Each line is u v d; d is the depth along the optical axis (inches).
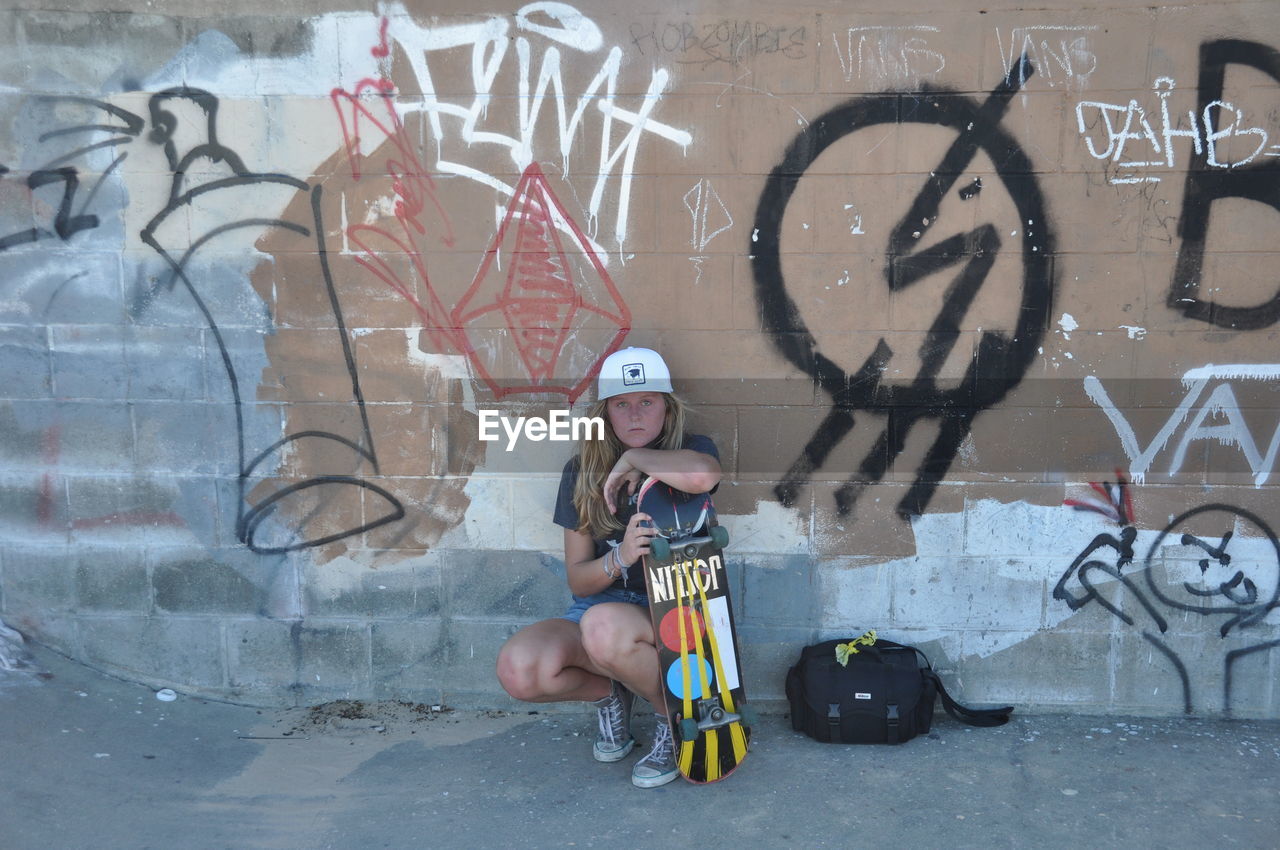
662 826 119.0
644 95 135.8
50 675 146.3
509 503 145.2
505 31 135.5
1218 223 133.3
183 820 120.3
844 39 133.0
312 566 147.9
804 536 143.3
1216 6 128.9
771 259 138.0
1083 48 131.2
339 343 143.1
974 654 144.1
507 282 140.8
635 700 146.4
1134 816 119.7
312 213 140.5
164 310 143.3
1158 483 139.0
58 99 139.6
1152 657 142.2
